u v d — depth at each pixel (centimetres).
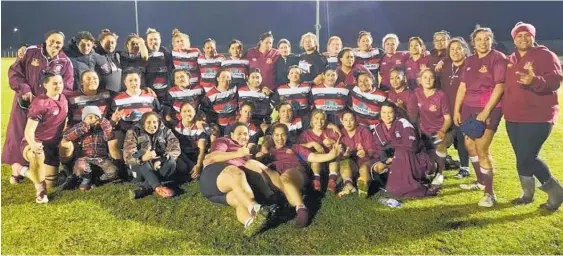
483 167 424
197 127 518
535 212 408
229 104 557
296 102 548
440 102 477
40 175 442
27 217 410
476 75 431
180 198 450
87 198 452
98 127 486
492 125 420
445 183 491
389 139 473
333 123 514
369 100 514
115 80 539
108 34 532
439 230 377
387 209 420
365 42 636
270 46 669
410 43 603
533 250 344
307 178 444
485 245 351
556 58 386
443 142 469
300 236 370
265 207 368
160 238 369
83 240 367
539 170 406
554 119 394
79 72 506
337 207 425
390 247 351
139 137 470
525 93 392
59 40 480
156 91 608
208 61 659
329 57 657
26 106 473
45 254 346
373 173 462
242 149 420
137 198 448
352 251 346
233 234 374
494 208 419
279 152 464
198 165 502
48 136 466
